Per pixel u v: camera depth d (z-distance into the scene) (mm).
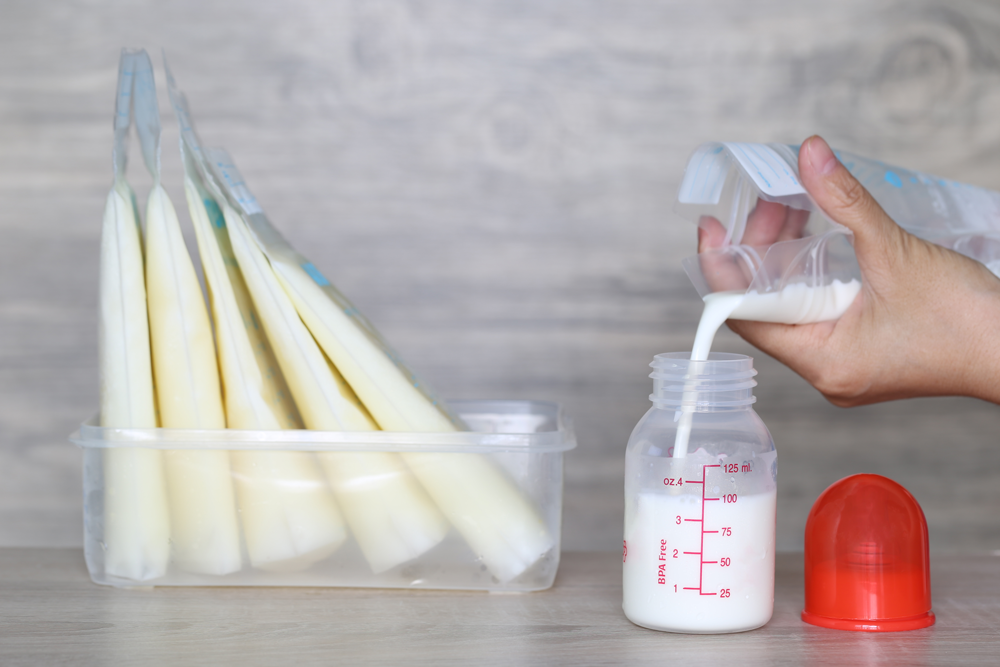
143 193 1107
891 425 1130
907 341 740
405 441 747
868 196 675
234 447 746
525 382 1123
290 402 808
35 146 1096
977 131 1108
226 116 1102
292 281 751
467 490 756
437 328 1120
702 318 716
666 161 1108
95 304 1107
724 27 1099
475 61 1103
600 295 1118
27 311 1106
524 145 1107
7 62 1090
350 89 1103
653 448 688
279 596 767
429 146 1107
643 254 1115
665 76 1103
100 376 766
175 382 753
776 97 1104
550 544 776
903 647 658
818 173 658
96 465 773
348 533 762
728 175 745
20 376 1111
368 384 755
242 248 745
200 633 683
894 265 704
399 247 1116
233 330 755
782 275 702
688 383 678
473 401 948
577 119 1106
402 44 1100
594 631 691
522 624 706
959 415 1128
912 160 1111
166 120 1099
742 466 676
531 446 761
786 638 676
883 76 1104
